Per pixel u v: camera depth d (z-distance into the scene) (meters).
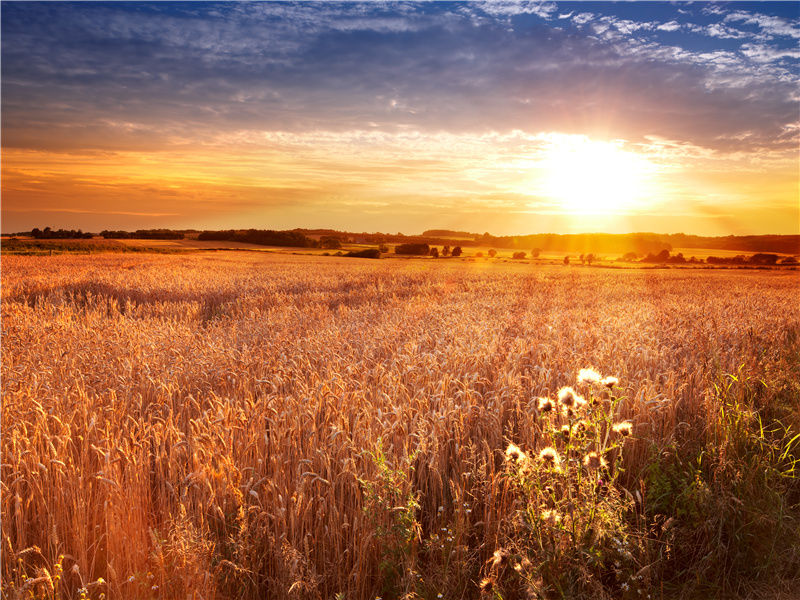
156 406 6.11
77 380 6.59
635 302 21.30
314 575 3.54
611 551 3.75
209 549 3.67
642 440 5.34
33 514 4.17
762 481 4.68
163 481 4.44
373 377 7.04
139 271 35.62
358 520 3.96
